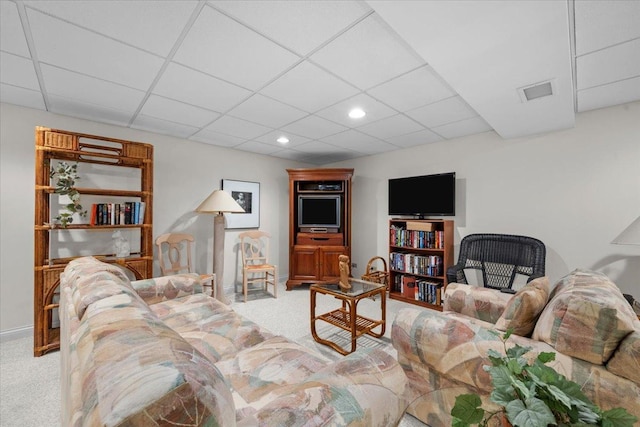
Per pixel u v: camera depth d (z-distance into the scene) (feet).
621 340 3.50
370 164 14.92
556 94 6.67
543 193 9.55
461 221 11.49
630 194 8.03
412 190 12.48
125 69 6.32
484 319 6.69
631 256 8.04
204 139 12.03
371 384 2.93
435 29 4.48
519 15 4.13
